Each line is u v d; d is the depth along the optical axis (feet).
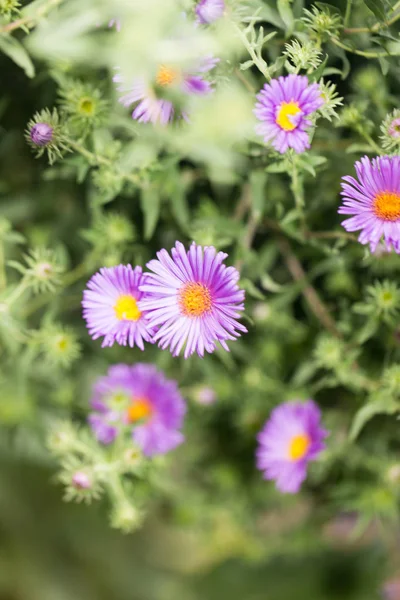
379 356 1.60
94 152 1.45
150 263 1.26
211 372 1.65
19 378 1.61
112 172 1.47
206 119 1.37
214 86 1.36
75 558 1.82
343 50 1.40
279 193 1.54
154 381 1.54
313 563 1.79
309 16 1.39
